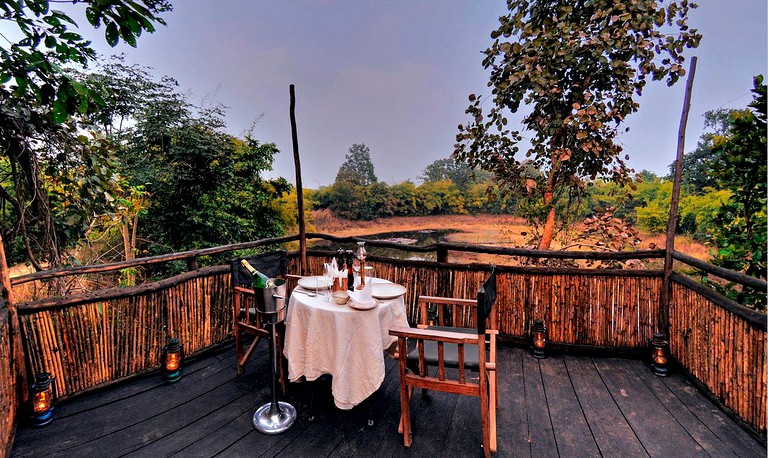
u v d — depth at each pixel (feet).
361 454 6.27
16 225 8.93
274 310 6.74
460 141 13.67
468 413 7.48
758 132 7.89
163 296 9.21
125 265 8.55
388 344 7.28
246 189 29.50
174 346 8.68
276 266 9.84
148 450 6.33
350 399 6.61
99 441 6.55
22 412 6.95
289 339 7.25
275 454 6.26
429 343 7.36
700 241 13.48
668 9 10.73
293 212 35.22
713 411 7.36
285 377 8.66
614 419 7.17
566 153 11.56
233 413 7.47
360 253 8.40
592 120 10.90
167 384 8.63
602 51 10.64
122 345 8.55
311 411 7.14
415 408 7.66
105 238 20.21
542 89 11.21
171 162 24.84
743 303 8.41
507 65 12.05
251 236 29.73
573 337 10.15
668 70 10.72
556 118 11.85
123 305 8.52
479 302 5.59
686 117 8.86
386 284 8.56
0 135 8.18
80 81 7.45
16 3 5.56
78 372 7.90
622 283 9.77
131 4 5.82
